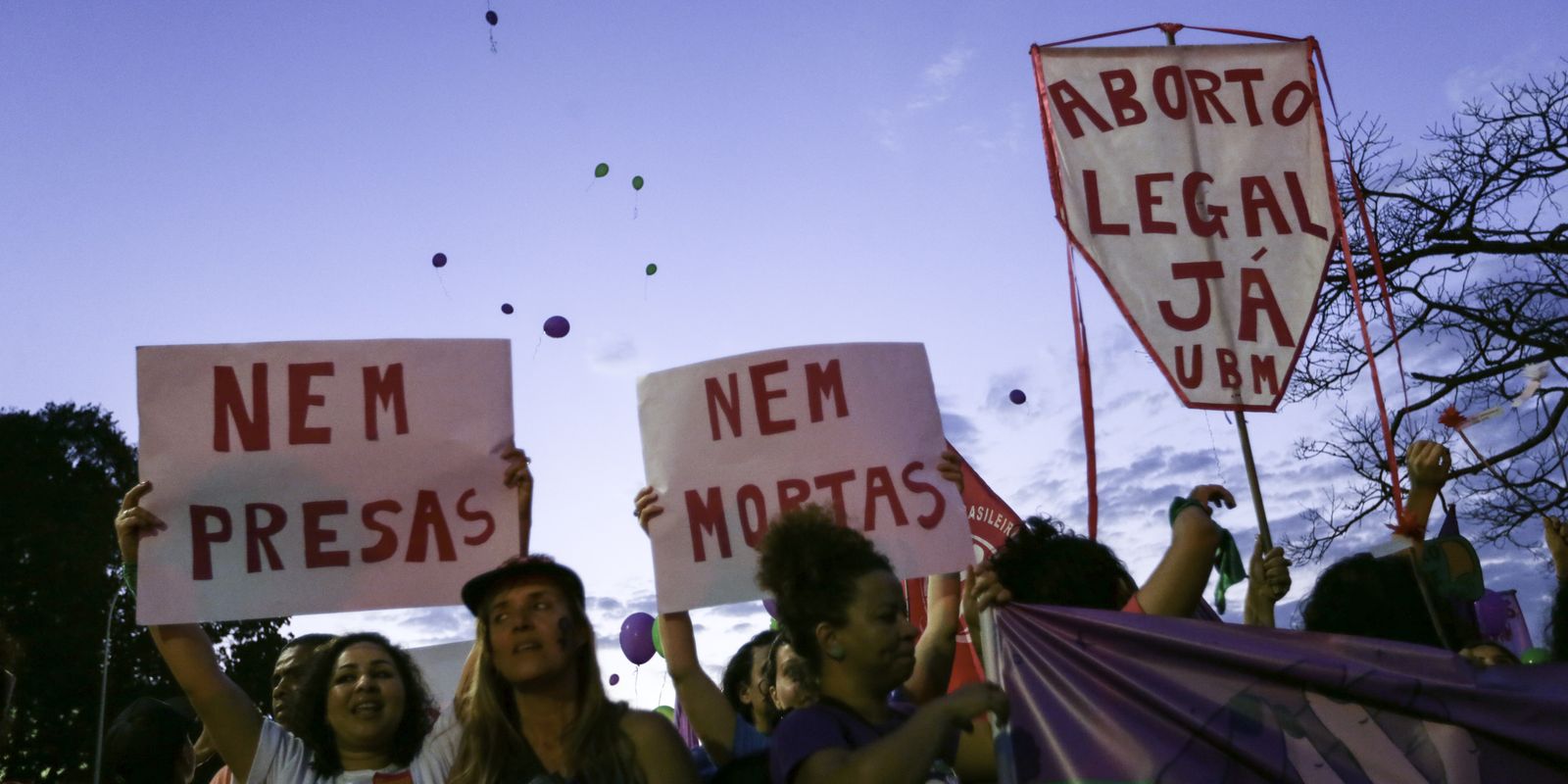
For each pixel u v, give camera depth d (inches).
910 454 180.4
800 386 182.5
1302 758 129.2
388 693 168.2
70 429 1128.2
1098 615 136.5
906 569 175.2
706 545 178.5
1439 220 480.1
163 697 1052.5
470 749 149.1
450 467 179.5
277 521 175.2
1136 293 194.2
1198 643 133.0
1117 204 198.1
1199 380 191.8
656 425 183.8
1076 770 130.0
